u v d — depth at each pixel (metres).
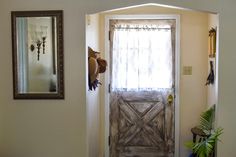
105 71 4.32
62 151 3.48
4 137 3.51
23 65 3.46
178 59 4.43
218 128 3.36
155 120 4.55
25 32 3.44
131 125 4.59
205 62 4.41
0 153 3.52
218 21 3.33
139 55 4.46
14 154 3.51
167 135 4.55
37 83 3.46
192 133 4.29
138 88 4.50
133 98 4.54
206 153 3.29
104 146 4.61
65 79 3.44
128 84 4.50
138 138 4.60
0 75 3.47
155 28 4.42
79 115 3.45
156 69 4.46
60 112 3.46
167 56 4.44
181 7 3.35
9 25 3.43
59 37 3.40
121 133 4.61
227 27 3.31
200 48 4.41
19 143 3.50
